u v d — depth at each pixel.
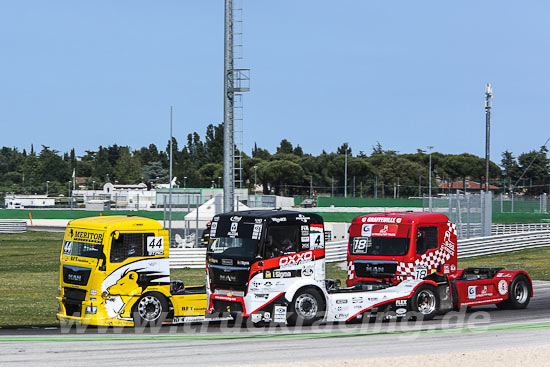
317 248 50.38
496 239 126.19
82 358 37.53
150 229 50.66
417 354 38.31
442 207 121.19
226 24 93.81
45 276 89.69
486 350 38.81
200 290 54.47
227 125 93.94
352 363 35.09
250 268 47.75
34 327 50.62
